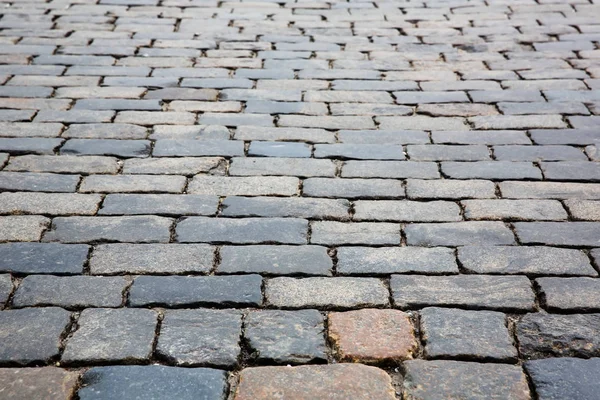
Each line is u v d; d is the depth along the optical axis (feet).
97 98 13.23
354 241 8.98
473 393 6.55
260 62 15.14
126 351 7.05
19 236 8.95
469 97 13.48
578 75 14.39
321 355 7.04
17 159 10.91
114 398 6.48
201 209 9.65
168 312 7.64
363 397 6.51
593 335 7.30
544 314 7.65
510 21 17.78
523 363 6.94
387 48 16.06
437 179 10.55
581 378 6.72
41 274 8.22
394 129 12.18
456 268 8.44
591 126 12.18
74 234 9.02
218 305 7.76
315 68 14.85
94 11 18.34
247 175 10.59
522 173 10.69
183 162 10.94
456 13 18.51
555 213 9.62
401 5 19.24
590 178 10.51
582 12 18.31
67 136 11.71
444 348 7.13
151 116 12.55
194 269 8.36
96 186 10.20
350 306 7.77
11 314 7.54
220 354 7.03
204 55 15.48
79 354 7.00
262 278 8.22
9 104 12.84
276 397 6.50
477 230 9.23
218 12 18.44
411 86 13.98
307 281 8.19
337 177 10.58
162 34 16.71
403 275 8.31
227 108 12.94
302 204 9.83
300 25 17.56
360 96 13.53
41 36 16.40
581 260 8.58
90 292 7.93
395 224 9.38
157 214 9.52
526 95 13.50
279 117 12.59
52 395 6.51
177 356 6.99
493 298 7.91
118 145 11.44
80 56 15.26
